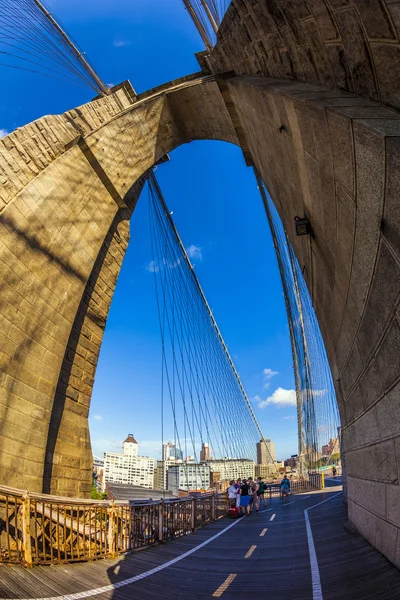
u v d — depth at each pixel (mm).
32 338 9781
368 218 3965
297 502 16891
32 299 9875
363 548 5285
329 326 7648
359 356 5359
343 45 4562
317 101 4762
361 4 3559
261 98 8016
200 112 18109
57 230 11023
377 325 4270
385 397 4281
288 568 5160
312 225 7191
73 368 12680
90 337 13758
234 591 4363
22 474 8852
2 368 8719
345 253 5258
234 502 13875
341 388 7176
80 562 5676
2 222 9156
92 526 7055
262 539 7992
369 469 5219
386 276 3723
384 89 3912
